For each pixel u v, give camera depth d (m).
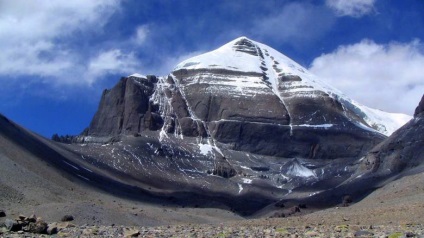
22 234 50.03
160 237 50.44
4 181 119.25
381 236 45.00
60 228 60.66
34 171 160.12
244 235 51.62
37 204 112.25
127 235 50.88
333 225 68.25
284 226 70.75
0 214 84.56
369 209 102.81
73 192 151.50
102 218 100.38
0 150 157.88
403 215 83.00
